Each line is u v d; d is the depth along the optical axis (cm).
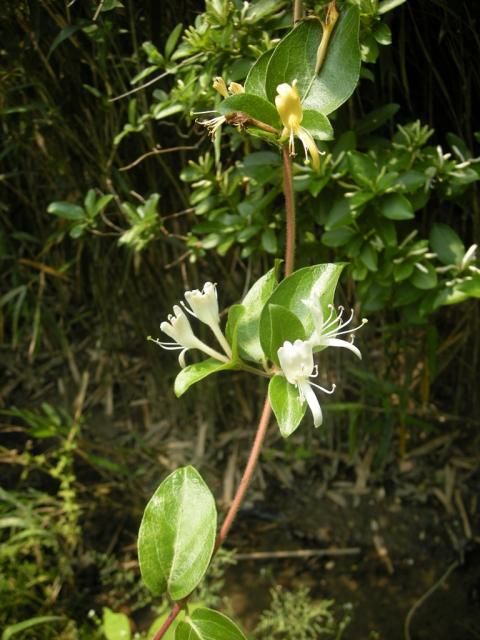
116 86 41
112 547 50
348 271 42
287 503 52
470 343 48
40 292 55
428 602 46
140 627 46
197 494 24
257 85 24
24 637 44
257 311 25
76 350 59
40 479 54
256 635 45
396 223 42
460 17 35
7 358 60
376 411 50
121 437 56
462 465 51
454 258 37
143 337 54
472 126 40
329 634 45
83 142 45
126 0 37
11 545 48
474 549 48
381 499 51
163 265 49
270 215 40
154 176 45
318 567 49
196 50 33
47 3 37
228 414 54
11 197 54
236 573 49
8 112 42
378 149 37
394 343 47
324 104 23
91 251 52
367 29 31
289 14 32
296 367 21
